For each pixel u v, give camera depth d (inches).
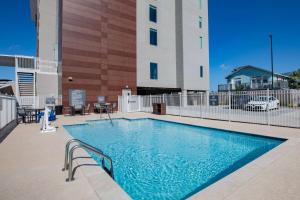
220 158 230.7
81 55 636.1
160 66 892.0
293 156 179.5
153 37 873.5
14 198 113.3
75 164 165.6
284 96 368.5
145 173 190.9
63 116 560.7
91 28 661.3
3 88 756.6
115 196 112.9
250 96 430.3
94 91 661.3
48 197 113.9
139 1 825.5
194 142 306.3
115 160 229.6
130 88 761.0
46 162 174.6
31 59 632.4
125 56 749.9
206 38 1063.6
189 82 956.0
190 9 975.0
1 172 151.6
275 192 114.9
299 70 1104.8
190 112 548.1
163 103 606.5
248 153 246.4
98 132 394.9
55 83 665.0
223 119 443.2
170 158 234.7
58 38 731.4
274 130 311.3
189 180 174.1
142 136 357.7
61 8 637.9
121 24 743.7
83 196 114.3
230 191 116.3
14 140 261.1
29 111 447.2
